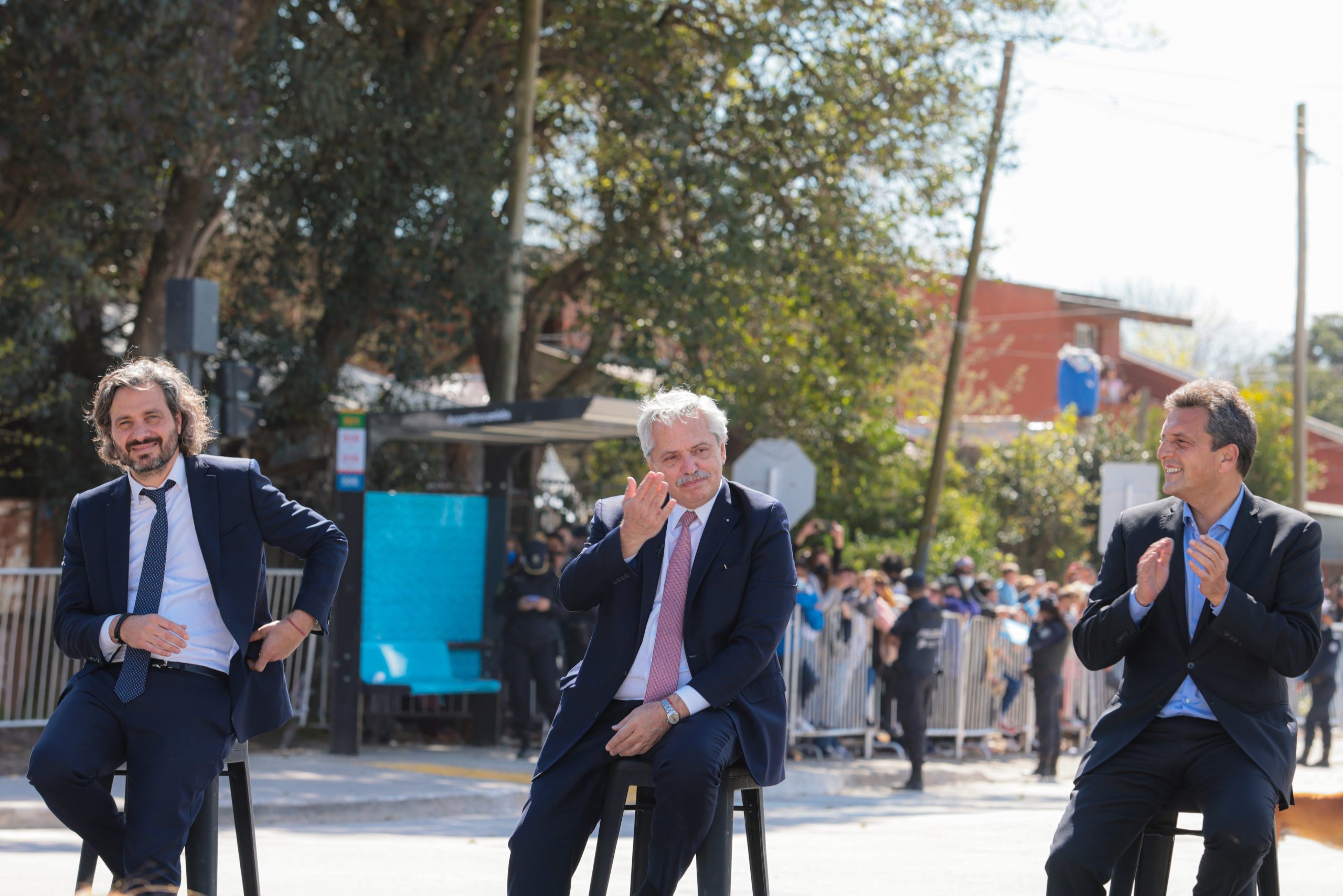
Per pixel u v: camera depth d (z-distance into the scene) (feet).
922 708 44.98
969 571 55.16
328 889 22.04
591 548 15.05
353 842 28.43
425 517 47.03
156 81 43.09
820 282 62.69
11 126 42.80
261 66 50.42
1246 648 14.10
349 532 43.86
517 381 68.95
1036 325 140.77
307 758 42.55
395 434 45.29
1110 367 130.52
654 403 15.42
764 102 61.31
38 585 41.34
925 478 87.71
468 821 33.86
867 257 64.59
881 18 62.39
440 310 58.29
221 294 63.93
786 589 15.05
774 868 25.00
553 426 44.21
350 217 56.34
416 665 46.11
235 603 15.35
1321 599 14.44
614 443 73.20
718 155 61.31
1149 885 15.17
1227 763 14.26
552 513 61.57
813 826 32.86
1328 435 150.61
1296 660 14.06
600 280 66.03
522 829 14.88
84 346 59.82
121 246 54.95
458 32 62.59
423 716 47.62
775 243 62.23
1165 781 14.64
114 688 15.12
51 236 45.62
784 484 49.24
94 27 41.75
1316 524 14.62
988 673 54.08
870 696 50.21
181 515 15.48
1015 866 25.50
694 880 22.49
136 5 41.24
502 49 63.31
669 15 62.95
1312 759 59.62
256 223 58.34
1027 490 96.12
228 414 38.88
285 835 29.91
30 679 41.09
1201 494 14.83
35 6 40.22
